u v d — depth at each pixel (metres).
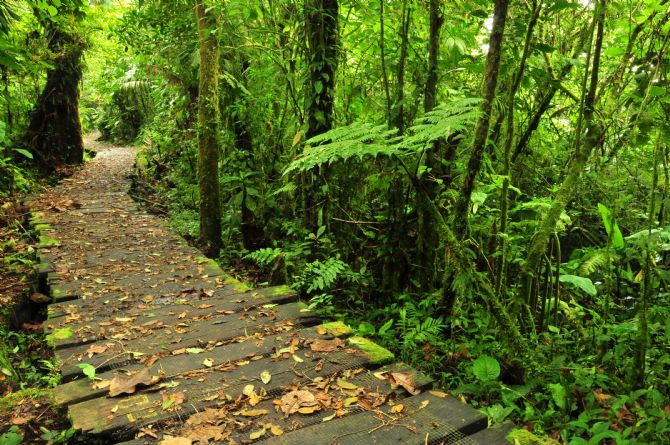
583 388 2.86
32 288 4.88
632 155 4.79
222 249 6.52
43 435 2.46
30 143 12.38
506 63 3.90
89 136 27.09
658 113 3.26
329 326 3.35
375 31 5.15
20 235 7.09
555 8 3.43
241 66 7.48
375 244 5.30
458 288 3.22
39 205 8.38
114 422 2.23
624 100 3.40
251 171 6.90
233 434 2.12
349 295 4.86
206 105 6.33
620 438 2.21
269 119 7.02
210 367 2.80
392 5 4.77
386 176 4.23
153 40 8.95
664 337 3.32
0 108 12.22
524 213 4.11
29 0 6.04
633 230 4.61
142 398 2.45
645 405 2.60
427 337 3.47
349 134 3.55
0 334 4.17
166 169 11.88
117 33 9.09
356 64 5.84
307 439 2.06
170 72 8.44
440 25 4.23
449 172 4.14
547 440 2.06
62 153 13.16
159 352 3.02
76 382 2.64
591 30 3.07
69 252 5.62
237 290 4.32
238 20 6.74
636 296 4.39
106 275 4.77
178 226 7.65
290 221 6.66
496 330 3.44
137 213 8.08
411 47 4.68
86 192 10.01
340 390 2.47
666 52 3.17
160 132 12.82
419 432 2.10
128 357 2.95
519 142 4.61
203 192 6.48
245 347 3.06
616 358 3.15
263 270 5.86
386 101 5.11
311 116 4.75
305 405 2.32
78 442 2.29
